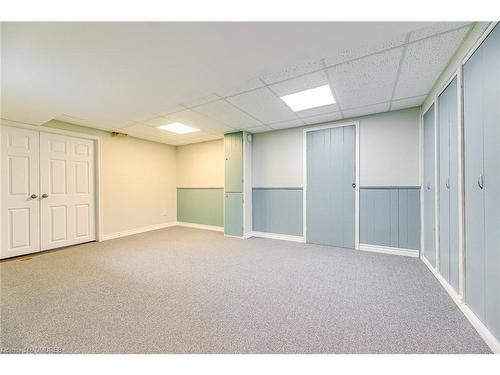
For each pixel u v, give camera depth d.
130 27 1.40
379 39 1.53
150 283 2.34
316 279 2.43
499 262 1.31
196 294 2.10
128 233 4.68
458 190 1.86
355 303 1.92
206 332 1.54
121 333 1.53
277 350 1.38
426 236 2.91
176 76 2.10
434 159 2.53
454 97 1.95
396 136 3.27
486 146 1.43
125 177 4.63
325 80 2.32
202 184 5.42
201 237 4.48
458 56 1.80
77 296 2.05
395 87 2.51
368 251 3.47
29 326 1.61
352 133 3.59
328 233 3.83
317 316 1.73
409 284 2.29
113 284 2.31
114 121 3.64
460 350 1.36
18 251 3.21
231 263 2.95
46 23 1.34
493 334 1.37
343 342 1.44
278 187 4.33
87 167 4.02
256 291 2.16
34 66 1.86
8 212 3.13
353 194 3.60
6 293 2.11
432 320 1.66
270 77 2.25
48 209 3.52
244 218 4.40
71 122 3.68
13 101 2.55
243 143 4.39
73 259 3.11
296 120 3.71
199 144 5.45
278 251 3.50
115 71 1.97
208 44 1.59
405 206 3.22
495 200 1.34
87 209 4.02
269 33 1.47
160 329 1.58
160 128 4.13
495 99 1.33
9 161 3.14
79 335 1.51
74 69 1.92
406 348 1.38
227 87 2.37
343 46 1.62
